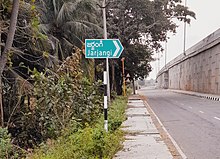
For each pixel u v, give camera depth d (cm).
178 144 1025
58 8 1831
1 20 1038
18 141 1073
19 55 1319
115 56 863
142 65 4062
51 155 708
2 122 1009
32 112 1078
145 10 3419
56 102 1039
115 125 1101
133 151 873
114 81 3547
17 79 1201
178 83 7750
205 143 1046
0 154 787
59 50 1797
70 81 1157
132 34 3522
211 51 4481
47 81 1063
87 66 2034
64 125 1027
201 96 4159
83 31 1938
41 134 1046
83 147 719
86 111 1162
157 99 3734
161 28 3575
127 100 3209
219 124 1513
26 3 1165
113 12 3372
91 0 1998
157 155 827
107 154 741
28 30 1234
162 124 1521
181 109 2348
